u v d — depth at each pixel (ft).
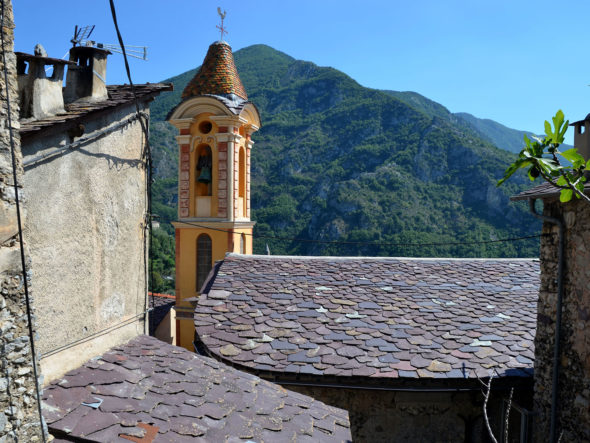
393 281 36.47
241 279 36.60
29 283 13.71
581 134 21.66
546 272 24.81
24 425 13.32
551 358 24.13
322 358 27.61
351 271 38.04
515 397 27.37
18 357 13.20
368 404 27.61
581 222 21.71
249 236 65.87
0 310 12.69
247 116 63.67
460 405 27.61
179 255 61.26
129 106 22.93
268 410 19.80
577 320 21.95
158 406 17.66
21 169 13.47
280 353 28.07
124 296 23.18
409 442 27.63
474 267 38.81
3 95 12.75
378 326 30.66
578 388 21.77
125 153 22.79
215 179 60.80
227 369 23.03
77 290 19.43
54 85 19.01
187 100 60.29
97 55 22.03
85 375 18.54
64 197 18.47
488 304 33.35
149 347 22.99
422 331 30.17
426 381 26.20
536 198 24.27
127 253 23.32
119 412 16.49
